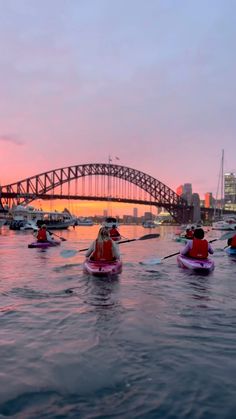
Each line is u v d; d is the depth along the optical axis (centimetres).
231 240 2361
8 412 390
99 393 433
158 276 1366
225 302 932
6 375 482
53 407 401
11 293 1026
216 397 423
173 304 902
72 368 504
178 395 428
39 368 504
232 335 654
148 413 388
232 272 1494
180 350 575
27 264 1755
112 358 540
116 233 4028
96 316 778
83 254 2338
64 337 637
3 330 677
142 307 868
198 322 738
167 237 5509
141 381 464
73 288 1107
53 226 9688
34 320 744
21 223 8944
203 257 1595
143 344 602
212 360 535
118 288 1114
